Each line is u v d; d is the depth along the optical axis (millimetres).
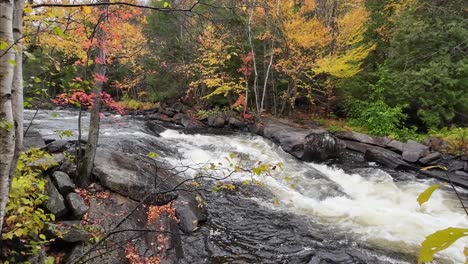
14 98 2361
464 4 14406
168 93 21234
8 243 3334
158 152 10203
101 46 5195
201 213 6297
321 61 13938
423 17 14602
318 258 5148
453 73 13078
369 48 14820
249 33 15047
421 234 6062
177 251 4898
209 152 11008
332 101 17844
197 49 17266
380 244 5691
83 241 4031
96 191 5738
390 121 13469
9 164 2068
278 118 16953
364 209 7168
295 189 8242
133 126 14789
